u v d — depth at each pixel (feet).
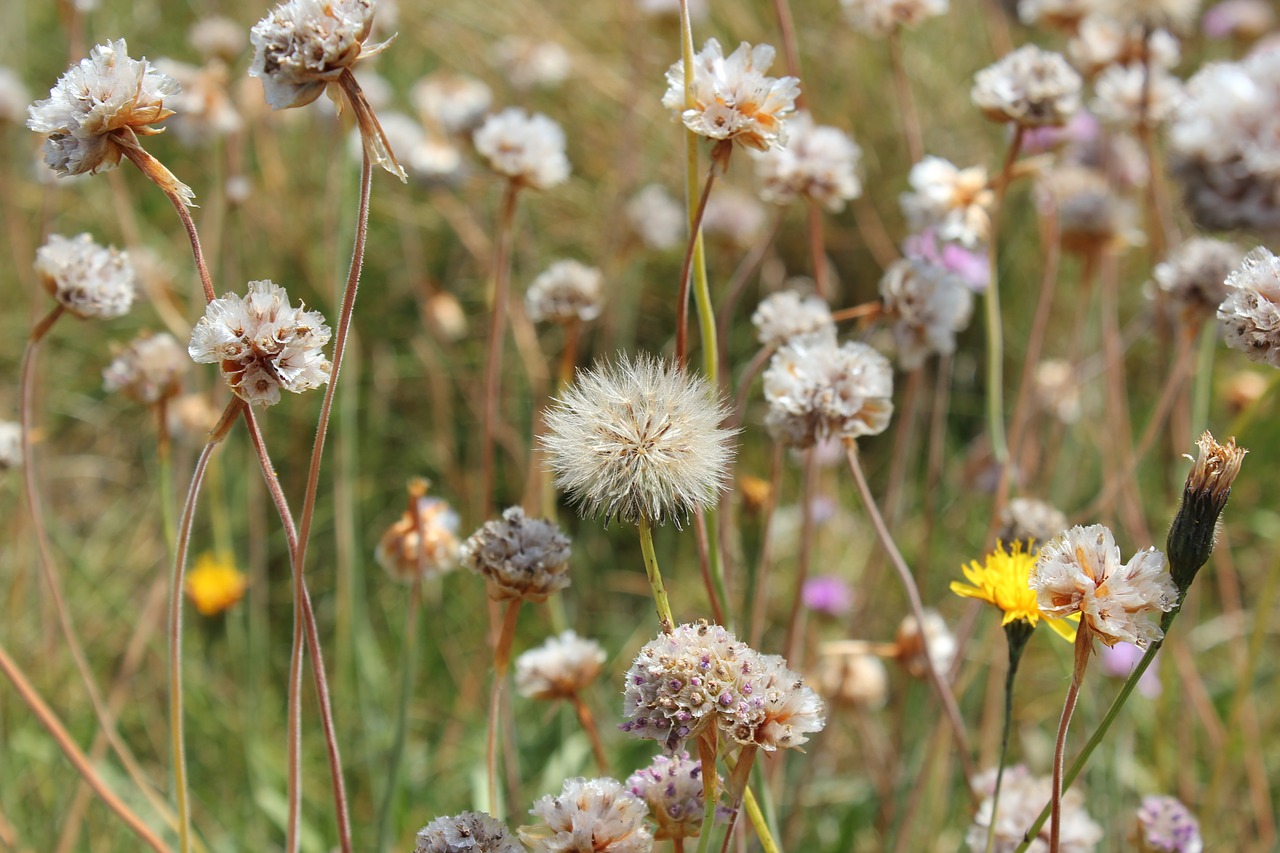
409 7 3.93
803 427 1.92
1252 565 3.17
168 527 2.11
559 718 2.48
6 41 3.88
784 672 1.67
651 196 3.15
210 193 3.66
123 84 1.72
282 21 1.71
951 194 2.15
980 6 4.01
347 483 2.45
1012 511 2.09
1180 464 2.46
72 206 3.72
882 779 2.39
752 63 1.82
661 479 1.71
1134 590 1.67
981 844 1.99
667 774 1.72
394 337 3.59
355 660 2.62
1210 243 2.25
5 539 2.98
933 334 2.06
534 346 2.89
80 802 2.25
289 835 1.82
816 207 2.22
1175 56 2.43
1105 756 2.29
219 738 2.56
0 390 3.53
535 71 3.56
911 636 2.17
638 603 3.09
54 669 2.53
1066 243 2.42
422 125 3.83
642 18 3.50
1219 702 2.61
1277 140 2.41
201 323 1.69
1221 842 2.39
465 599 2.93
